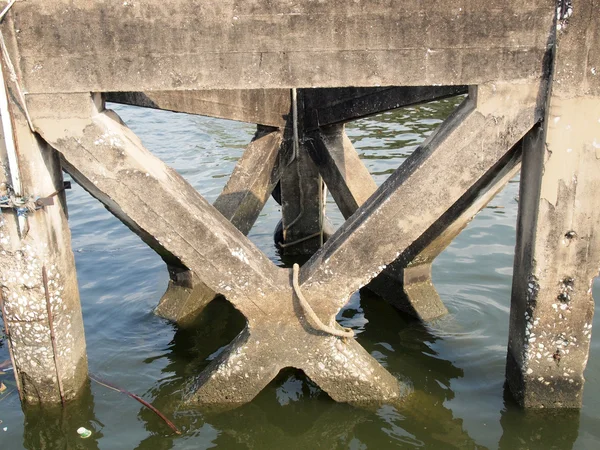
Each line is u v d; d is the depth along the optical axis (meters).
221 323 4.11
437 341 3.83
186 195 2.99
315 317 2.96
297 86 2.64
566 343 2.93
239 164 4.25
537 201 2.74
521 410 3.09
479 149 2.70
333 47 2.58
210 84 2.64
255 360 3.10
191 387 3.29
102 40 2.58
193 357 3.74
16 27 2.55
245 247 3.05
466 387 3.39
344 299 2.99
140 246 5.29
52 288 3.01
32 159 2.77
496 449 2.97
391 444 3.03
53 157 2.93
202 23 2.56
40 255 2.91
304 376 3.50
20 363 3.13
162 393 3.39
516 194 6.12
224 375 3.13
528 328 2.93
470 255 4.93
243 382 3.15
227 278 2.96
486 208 5.82
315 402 3.29
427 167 2.75
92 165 2.77
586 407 3.13
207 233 2.89
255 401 3.30
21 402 3.24
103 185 2.81
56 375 3.15
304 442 3.07
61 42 2.58
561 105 2.57
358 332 3.95
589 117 2.59
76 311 3.26
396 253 2.90
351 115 3.96
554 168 2.66
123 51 2.59
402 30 2.54
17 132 2.71
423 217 2.83
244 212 4.22
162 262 4.98
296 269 2.98
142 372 3.58
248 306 3.00
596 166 2.65
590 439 2.96
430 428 3.11
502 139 2.68
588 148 2.63
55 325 3.07
